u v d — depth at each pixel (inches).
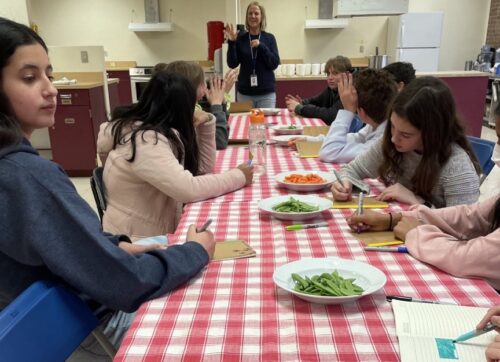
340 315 31.8
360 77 80.7
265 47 177.6
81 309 34.1
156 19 276.2
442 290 35.2
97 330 36.8
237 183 64.7
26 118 37.2
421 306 32.1
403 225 46.4
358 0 187.2
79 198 34.5
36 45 36.6
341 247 44.1
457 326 29.9
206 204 59.0
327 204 54.9
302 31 272.4
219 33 246.5
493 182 75.5
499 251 36.4
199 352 27.9
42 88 37.1
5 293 35.8
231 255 42.1
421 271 38.6
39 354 30.0
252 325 30.8
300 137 97.7
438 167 59.4
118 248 34.2
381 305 33.1
